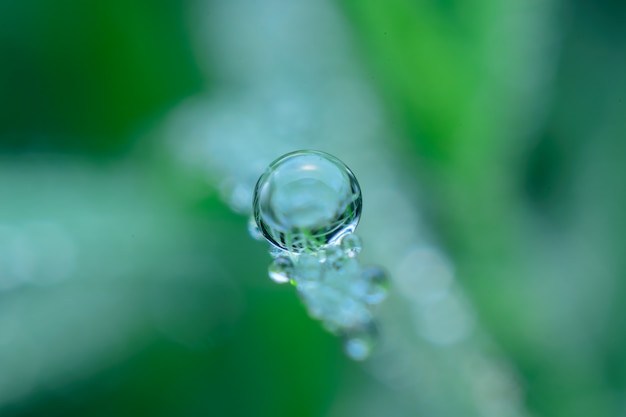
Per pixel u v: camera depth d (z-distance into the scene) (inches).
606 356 2.2
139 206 2.3
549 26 2.3
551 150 2.3
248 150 2.3
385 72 2.4
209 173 2.3
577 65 2.4
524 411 2.2
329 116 2.4
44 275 2.2
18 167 2.4
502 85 2.3
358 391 2.2
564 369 2.2
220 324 2.2
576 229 2.3
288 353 2.2
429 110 2.3
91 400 2.2
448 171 2.3
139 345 2.2
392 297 2.2
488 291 2.3
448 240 2.3
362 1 2.4
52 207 2.3
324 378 2.2
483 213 2.3
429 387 2.2
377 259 2.3
